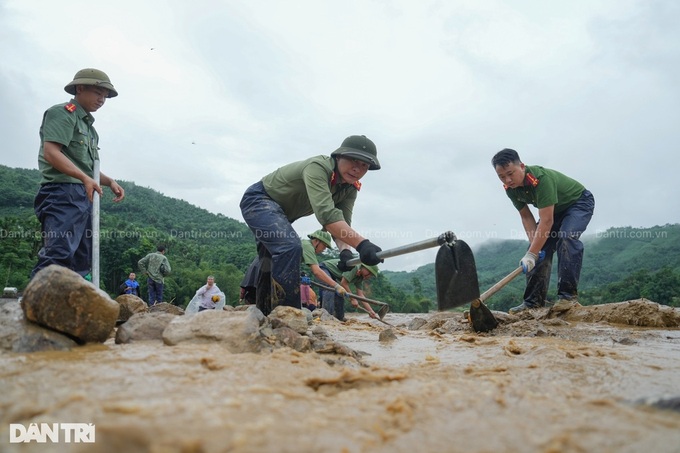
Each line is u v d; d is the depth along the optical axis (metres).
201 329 2.81
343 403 1.82
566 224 6.59
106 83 4.94
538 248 6.38
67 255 4.51
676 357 3.16
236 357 2.42
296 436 1.45
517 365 2.76
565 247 6.53
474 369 2.56
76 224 4.63
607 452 1.39
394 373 2.30
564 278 6.57
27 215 94.88
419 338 4.81
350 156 4.27
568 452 1.39
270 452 1.33
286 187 4.60
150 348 2.62
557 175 6.61
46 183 4.64
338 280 8.82
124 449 1.33
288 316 3.83
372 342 4.43
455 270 3.60
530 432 1.53
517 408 1.77
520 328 5.21
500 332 5.24
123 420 1.47
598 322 5.89
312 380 2.09
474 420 1.64
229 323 2.83
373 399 1.88
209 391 1.83
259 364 2.32
